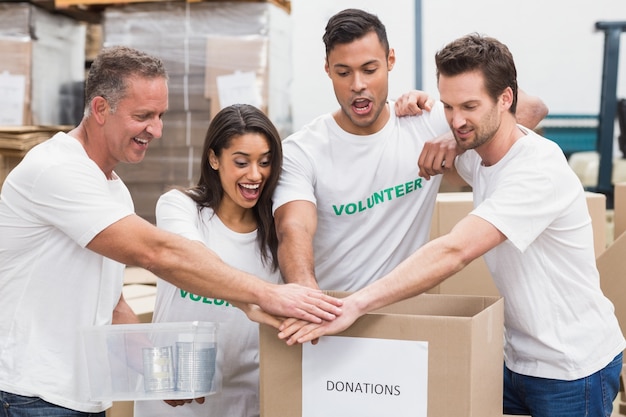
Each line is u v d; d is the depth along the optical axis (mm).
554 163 1669
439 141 1957
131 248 1583
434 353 1462
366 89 1922
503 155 1716
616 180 4555
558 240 1701
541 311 1714
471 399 1448
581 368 1721
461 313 1704
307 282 1723
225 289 1588
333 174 2064
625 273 2455
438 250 1582
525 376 1793
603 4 4500
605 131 4551
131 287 2865
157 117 1654
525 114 2268
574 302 1727
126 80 1595
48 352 1630
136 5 3133
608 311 1790
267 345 1573
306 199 1975
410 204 2098
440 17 4574
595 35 4523
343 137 2059
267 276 1905
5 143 2943
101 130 1642
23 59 3176
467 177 1945
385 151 2059
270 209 1938
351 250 2109
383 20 4602
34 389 1608
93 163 1637
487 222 1612
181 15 3096
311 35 4582
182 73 3109
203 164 1892
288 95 3426
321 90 4594
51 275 1634
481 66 1636
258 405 1925
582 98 4562
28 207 1606
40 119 3271
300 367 1554
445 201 2547
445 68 1669
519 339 1786
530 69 4578
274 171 1883
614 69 4520
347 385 1526
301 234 1863
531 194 1627
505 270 1725
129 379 1576
